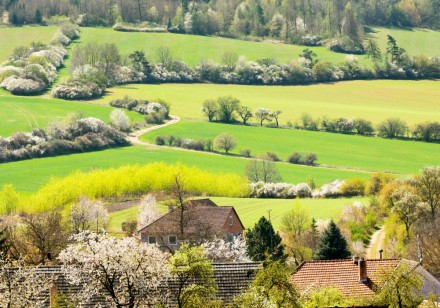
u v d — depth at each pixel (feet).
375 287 294.46
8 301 239.09
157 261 240.94
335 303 276.00
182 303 240.73
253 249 450.71
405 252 447.83
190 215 473.26
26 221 442.91
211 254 425.69
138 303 239.30
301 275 311.47
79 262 247.29
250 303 236.22
